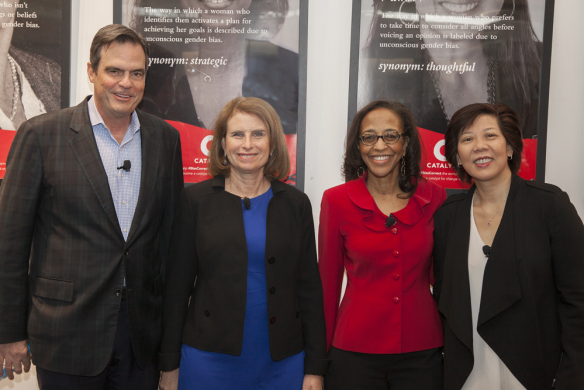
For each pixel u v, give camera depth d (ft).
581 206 7.01
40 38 6.80
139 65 4.79
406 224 5.09
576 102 6.93
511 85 6.74
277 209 4.91
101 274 4.65
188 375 4.61
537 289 4.42
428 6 6.70
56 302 4.61
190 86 6.81
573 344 4.25
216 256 4.62
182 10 6.73
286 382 4.75
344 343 5.05
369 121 5.20
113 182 4.89
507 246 4.52
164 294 5.11
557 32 6.87
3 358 4.75
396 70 6.77
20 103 6.82
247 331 4.62
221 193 4.89
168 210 5.47
